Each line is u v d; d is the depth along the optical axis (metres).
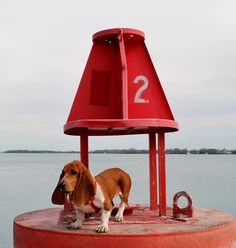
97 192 2.22
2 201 6.28
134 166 27.72
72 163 2.22
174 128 2.64
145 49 2.81
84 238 2.12
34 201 6.28
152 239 2.10
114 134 3.15
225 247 2.33
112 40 2.82
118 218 2.45
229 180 10.49
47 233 2.21
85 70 2.83
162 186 2.64
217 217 2.61
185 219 2.47
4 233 4.24
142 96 2.71
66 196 2.27
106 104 2.74
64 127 2.73
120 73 2.76
